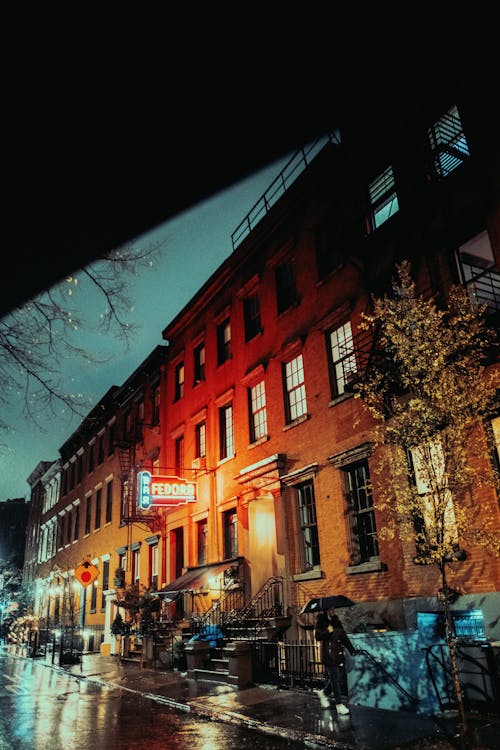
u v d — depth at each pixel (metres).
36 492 54.47
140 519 25.16
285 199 18.02
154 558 25.69
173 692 13.49
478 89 11.77
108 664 21.73
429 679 9.27
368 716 9.20
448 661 9.33
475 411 8.81
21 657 28.28
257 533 18.11
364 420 13.92
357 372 12.73
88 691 14.98
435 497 9.22
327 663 9.91
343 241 14.38
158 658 19.20
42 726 10.09
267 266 19.31
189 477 22.80
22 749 8.28
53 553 43.25
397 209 14.22
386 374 10.26
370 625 12.65
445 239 12.17
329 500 14.66
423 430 8.82
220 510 19.94
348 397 14.48
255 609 16.52
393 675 9.73
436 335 9.09
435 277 12.27
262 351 18.80
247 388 19.58
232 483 19.45
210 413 21.83
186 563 21.83
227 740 8.53
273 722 9.29
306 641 14.40
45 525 47.62
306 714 9.76
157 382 27.78
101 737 9.02
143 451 28.27
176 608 21.95
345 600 10.78
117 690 14.89
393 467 9.42
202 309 23.73
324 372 15.65
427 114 13.04
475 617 10.07
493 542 8.70
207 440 21.75
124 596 22.41
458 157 11.78
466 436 8.90
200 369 24.00
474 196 11.61
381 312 9.95
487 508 9.38
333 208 16.38
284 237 18.52
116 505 30.66
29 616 39.41
